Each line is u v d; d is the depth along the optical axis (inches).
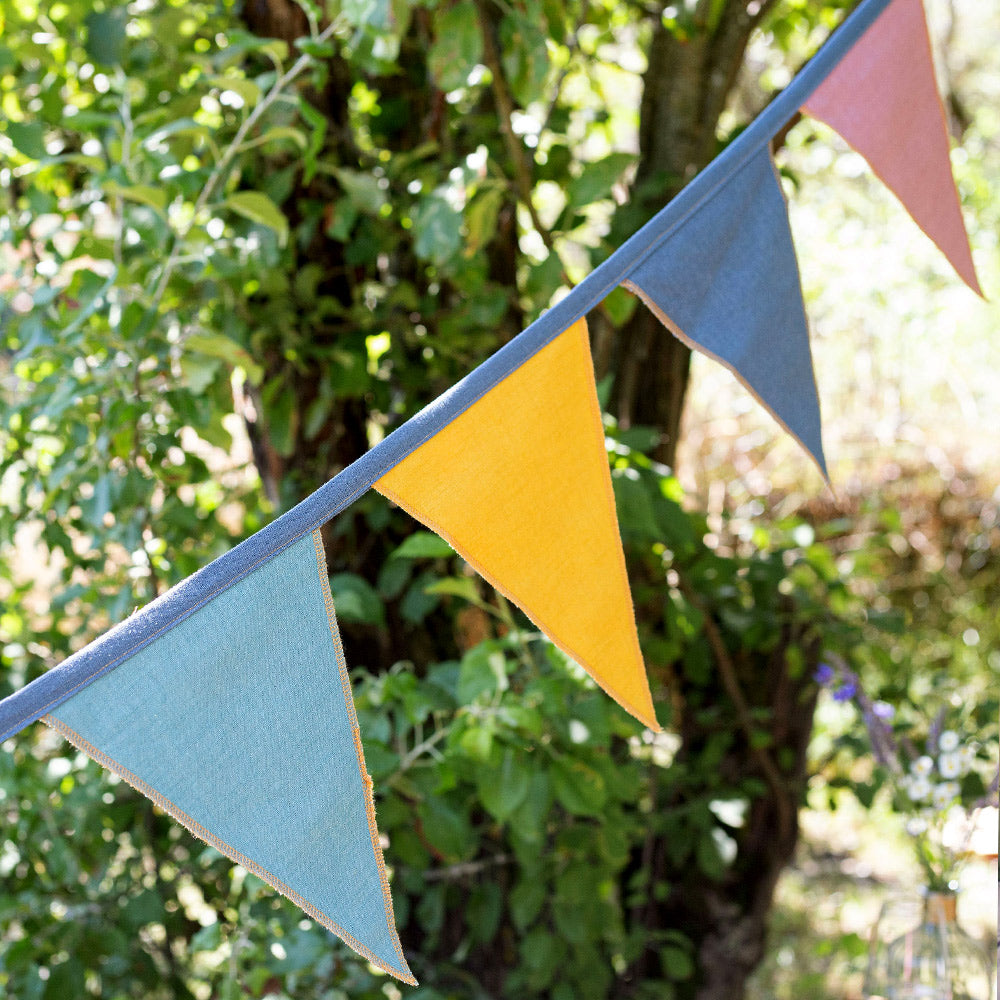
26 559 97.4
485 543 26.9
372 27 52.5
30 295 63.3
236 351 54.6
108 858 69.1
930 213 35.7
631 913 83.7
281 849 23.3
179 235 55.8
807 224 167.5
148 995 72.6
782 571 80.1
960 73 197.0
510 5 62.1
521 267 78.3
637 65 105.7
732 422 156.3
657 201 74.2
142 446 59.2
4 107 65.9
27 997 62.3
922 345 167.0
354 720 24.5
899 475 156.5
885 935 61.4
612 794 64.3
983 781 72.5
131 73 64.6
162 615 22.5
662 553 75.0
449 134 69.5
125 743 21.8
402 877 68.9
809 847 138.9
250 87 53.1
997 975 43.0
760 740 79.7
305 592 24.2
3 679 67.6
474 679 54.8
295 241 66.9
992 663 151.4
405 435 26.0
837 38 33.7
